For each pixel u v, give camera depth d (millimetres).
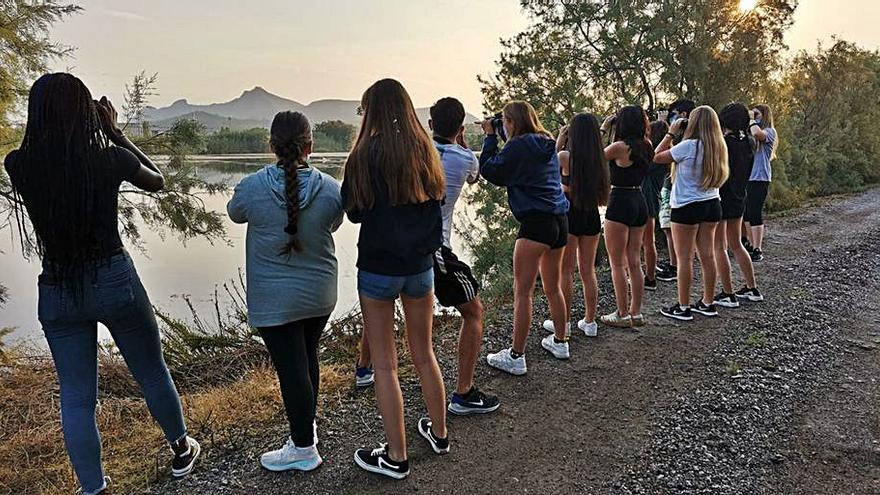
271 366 4766
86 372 2695
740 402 3680
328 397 3828
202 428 3469
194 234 5879
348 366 4523
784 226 10305
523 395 3795
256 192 2688
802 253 8016
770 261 7539
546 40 10547
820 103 18938
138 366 2844
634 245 4953
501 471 2982
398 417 2867
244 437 3367
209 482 2938
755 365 4234
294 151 2703
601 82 10398
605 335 4836
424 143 2666
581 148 4227
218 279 9359
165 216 5676
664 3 9867
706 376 4062
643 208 4832
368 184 2604
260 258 2740
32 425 4098
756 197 7473
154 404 2883
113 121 2736
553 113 10461
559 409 3619
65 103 2438
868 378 4027
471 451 3154
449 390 3918
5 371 5340
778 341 4672
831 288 6230
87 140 2480
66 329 2617
